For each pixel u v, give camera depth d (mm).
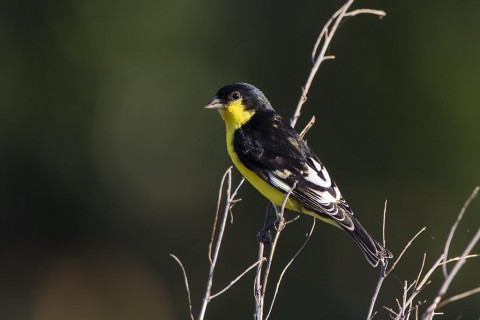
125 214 17891
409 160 15398
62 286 17156
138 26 17734
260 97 7934
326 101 15766
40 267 17562
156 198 17875
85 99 17812
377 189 15539
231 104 7812
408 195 15422
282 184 7258
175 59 17766
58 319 16766
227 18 17344
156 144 17891
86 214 17906
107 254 17734
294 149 7477
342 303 14766
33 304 16922
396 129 15438
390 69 15391
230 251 16031
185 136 17859
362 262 14930
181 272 17000
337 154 15680
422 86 15289
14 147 17766
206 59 17453
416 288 5855
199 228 17594
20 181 17828
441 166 15289
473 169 15172
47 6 17609
